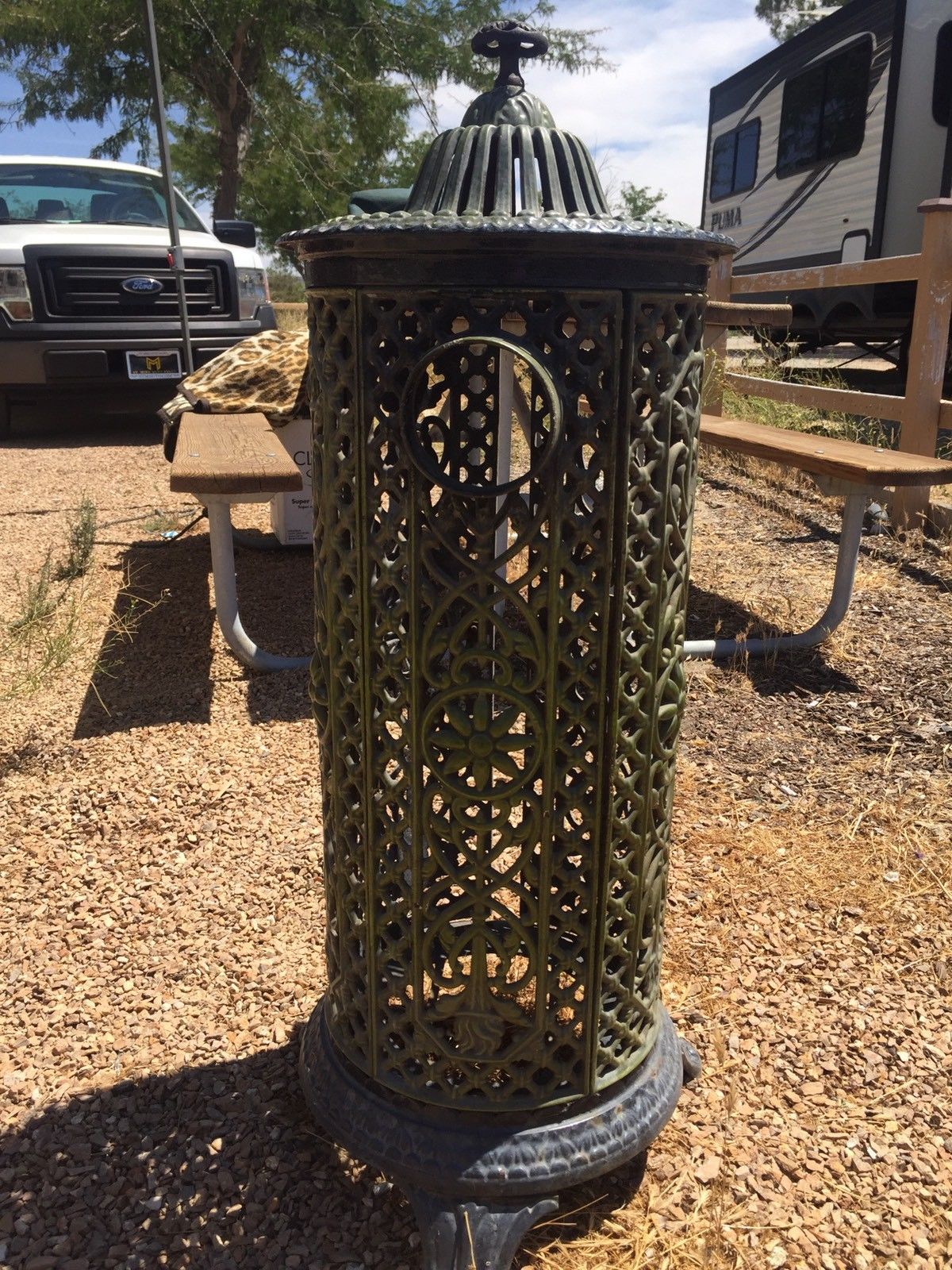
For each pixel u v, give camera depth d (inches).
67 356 333.7
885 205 367.2
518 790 59.9
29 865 105.9
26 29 615.8
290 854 107.8
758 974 92.0
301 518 206.8
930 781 123.0
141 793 119.0
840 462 146.8
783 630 167.2
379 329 55.9
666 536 60.7
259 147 714.2
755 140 494.9
